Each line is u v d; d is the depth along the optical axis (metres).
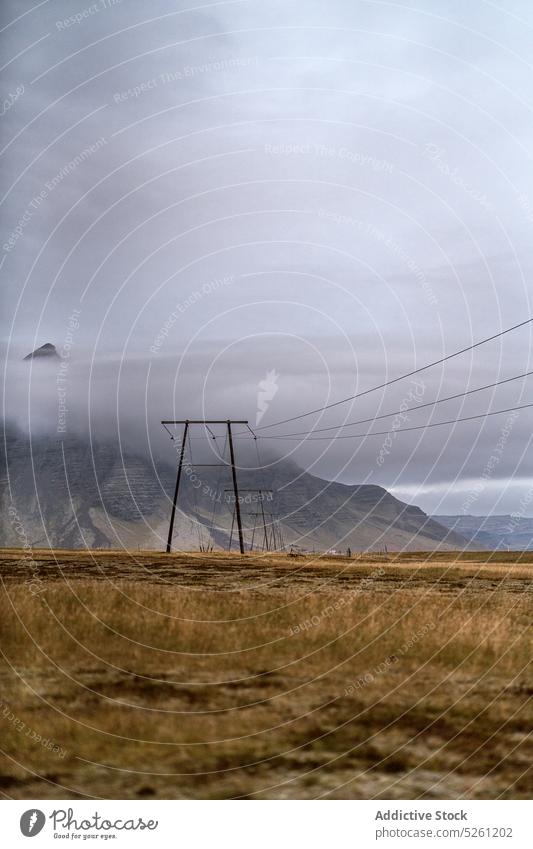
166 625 19.58
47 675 14.50
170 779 10.07
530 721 12.61
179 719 12.26
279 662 16.44
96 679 14.41
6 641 16.84
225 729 11.90
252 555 75.44
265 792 9.82
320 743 11.47
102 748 10.93
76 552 66.81
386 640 18.91
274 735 11.67
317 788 9.93
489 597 30.80
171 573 41.34
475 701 13.68
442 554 99.81
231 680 14.91
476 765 10.79
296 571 45.97
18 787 9.73
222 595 27.31
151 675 15.02
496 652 17.78
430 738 11.73
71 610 20.73
